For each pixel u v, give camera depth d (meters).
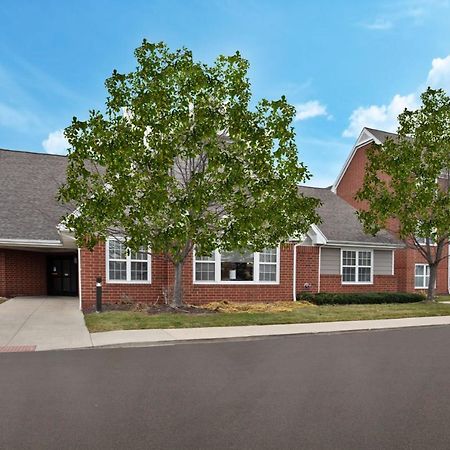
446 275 27.77
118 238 15.79
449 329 12.48
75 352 8.72
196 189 12.30
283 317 13.24
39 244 17.27
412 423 4.99
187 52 12.51
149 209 11.78
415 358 8.46
